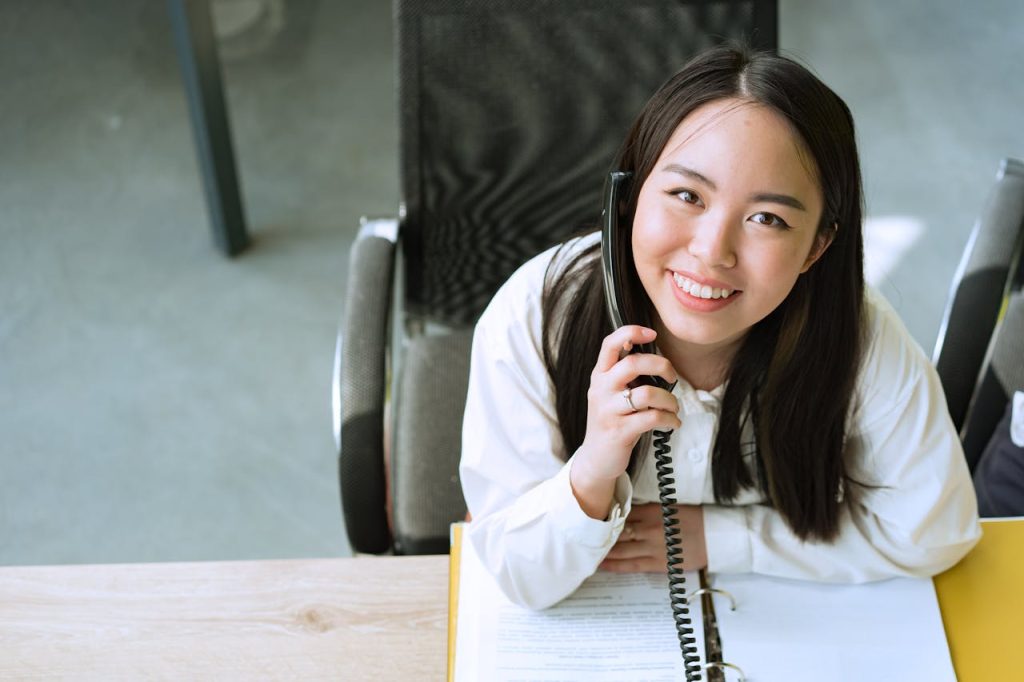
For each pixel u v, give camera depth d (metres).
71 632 1.15
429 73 1.53
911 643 1.13
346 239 2.80
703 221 0.97
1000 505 1.47
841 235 1.05
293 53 3.33
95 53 3.32
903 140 3.00
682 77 1.00
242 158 3.01
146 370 2.52
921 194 2.85
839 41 3.33
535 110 1.56
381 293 1.53
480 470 1.23
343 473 1.43
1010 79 3.18
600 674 1.10
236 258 2.75
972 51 3.27
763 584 1.20
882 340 1.17
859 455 1.22
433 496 1.57
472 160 1.60
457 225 1.66
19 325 2.61
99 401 2.46
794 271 1.00
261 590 1.18
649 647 1.12
